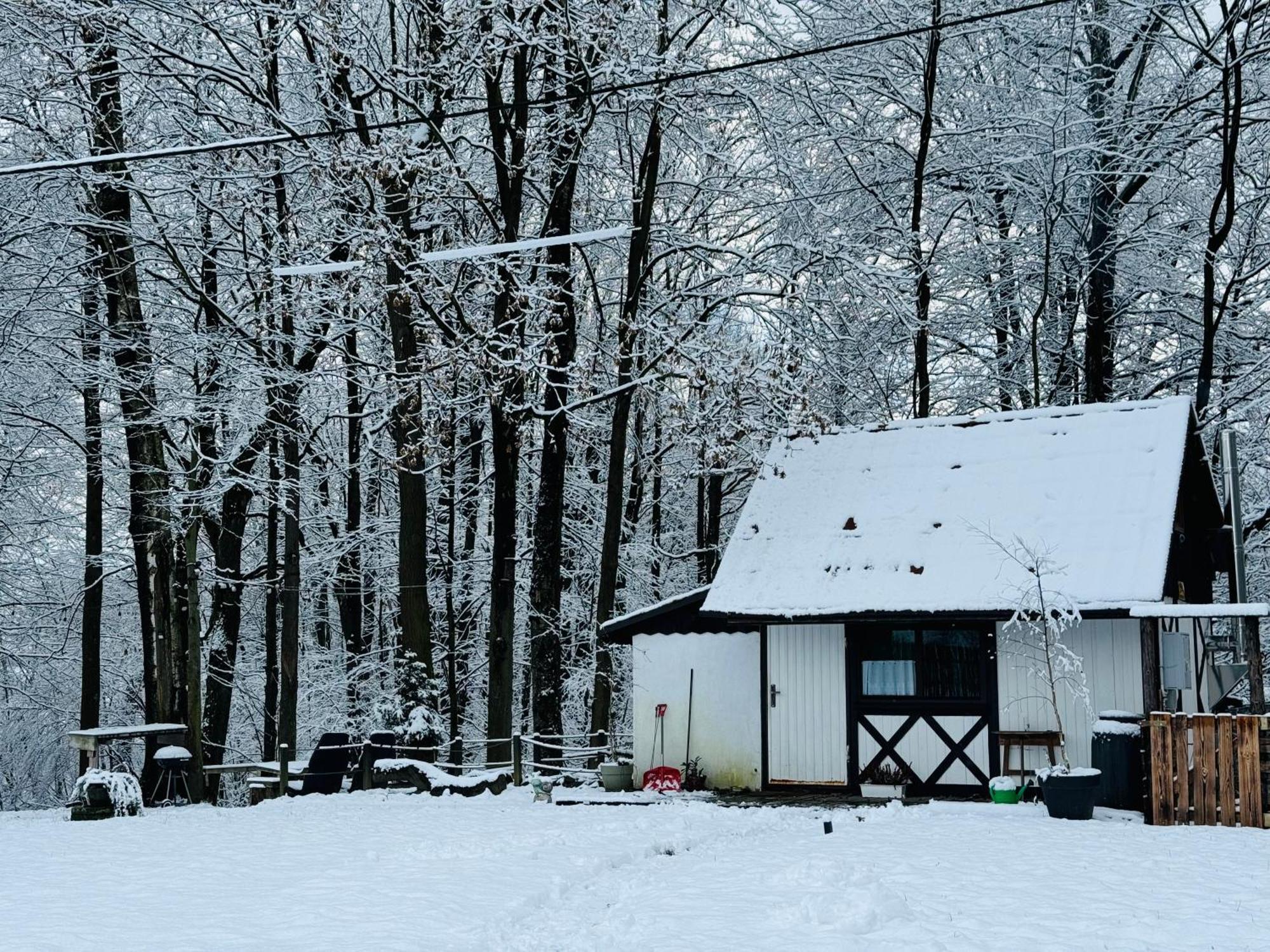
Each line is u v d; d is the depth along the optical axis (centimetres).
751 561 2019
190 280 2369
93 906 1121
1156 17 2717
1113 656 1775
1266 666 2656
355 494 3094
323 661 3238
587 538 3262
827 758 1930
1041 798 1762
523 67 2373
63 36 2348
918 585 1872
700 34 2495
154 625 2353
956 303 3038
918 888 1107
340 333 2578
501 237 2391
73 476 2941
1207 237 2738
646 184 2534
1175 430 1950
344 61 2344
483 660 3334
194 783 2211
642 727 2062
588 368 2247
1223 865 1218
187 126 2462
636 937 945
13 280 2591
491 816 1769
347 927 995
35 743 3145
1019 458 2016
